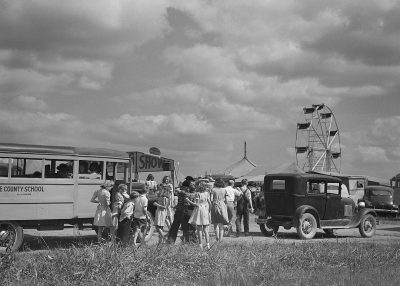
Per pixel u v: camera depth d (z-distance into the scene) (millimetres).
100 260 9219
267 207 19750
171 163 25844
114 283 8547
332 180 19750
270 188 19641
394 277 9133
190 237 14852
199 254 10617
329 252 12102
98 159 14867
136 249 10281
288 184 19047
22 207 13422
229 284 8391
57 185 14047
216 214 15586
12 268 8859
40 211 13695
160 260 9836
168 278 9117
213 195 15695
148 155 25234
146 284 8641
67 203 14195
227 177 39062
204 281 8789
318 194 19312
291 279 8945
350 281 8641
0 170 13219
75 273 8656
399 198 38812
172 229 14953
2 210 13117
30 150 13586
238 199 18547
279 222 19094
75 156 14406
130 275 8945
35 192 13664
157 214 14531
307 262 11133
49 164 14016
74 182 14367
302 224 18469
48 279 8562
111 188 15195
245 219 18766
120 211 13828
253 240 16188
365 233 19828
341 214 19844
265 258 11109
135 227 13539
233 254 11312
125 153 15656
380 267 10594
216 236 15719
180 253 10508
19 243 13266
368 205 26812
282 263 10914
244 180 18734
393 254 12258
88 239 15852
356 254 12023
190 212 14875
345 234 21281
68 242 15094
